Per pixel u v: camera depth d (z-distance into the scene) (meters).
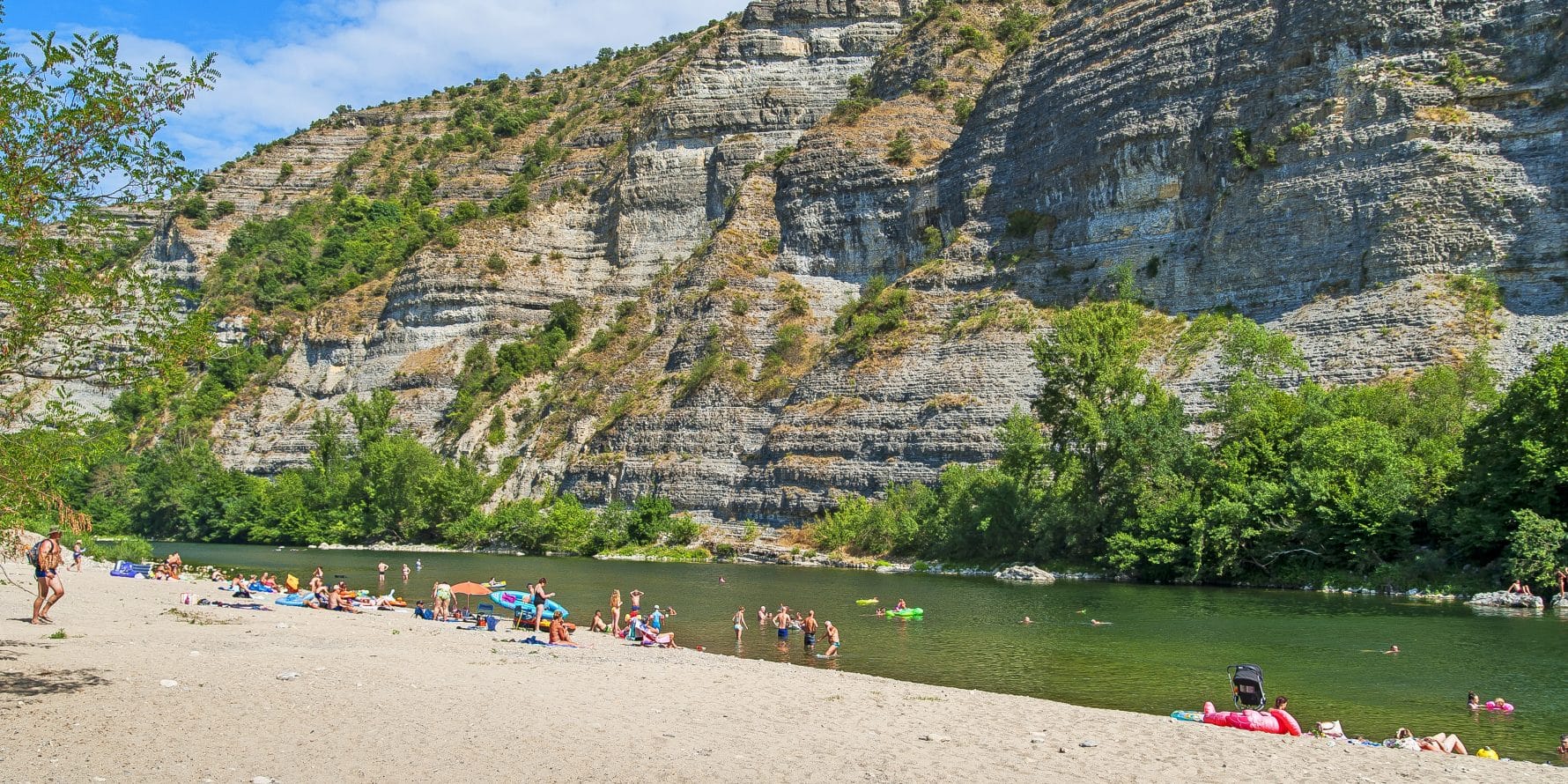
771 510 97.81
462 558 100.06
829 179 125.50
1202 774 21.59
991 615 53.03
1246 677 30.23
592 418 121.81
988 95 117.62
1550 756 26.28
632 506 108.75
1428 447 62.06
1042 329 93.94
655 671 33.69
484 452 128.25
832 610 56.62
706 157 154.50
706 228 150.50
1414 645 41.31
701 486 104.56
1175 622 49.03
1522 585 51.19
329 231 191.75
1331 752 24.00
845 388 99.94
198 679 26.30
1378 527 58.09
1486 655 39.09
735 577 76.50
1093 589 63.41
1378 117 84.75
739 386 109.75
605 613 56.66
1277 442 66.81
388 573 81.12
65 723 21.31
